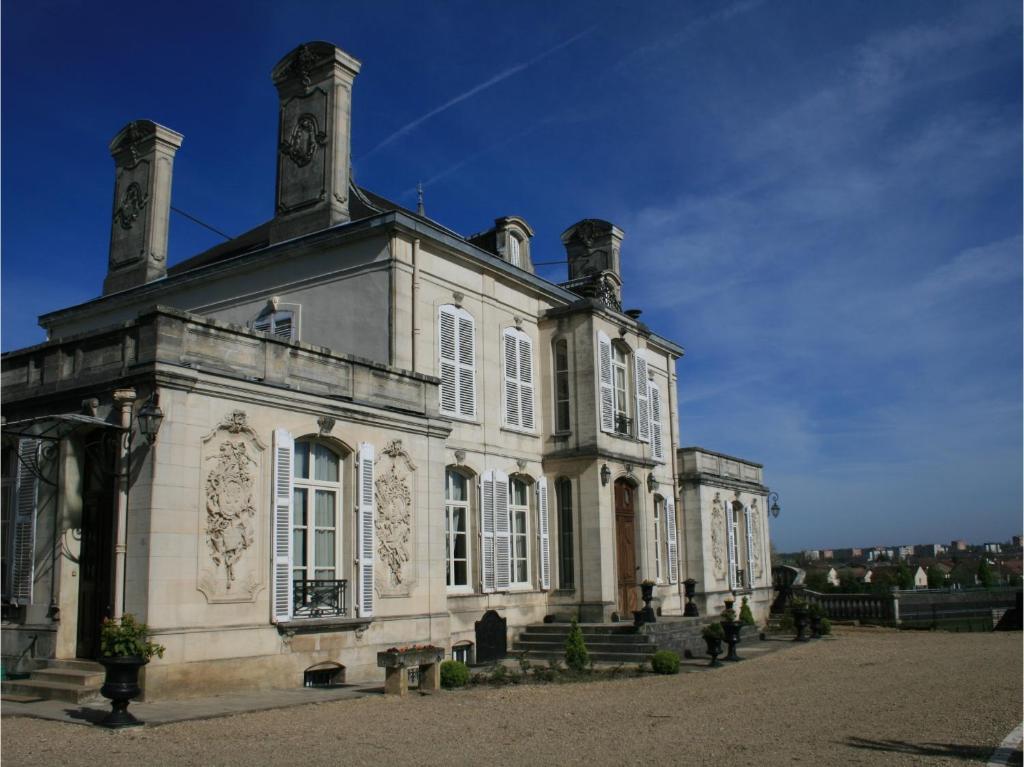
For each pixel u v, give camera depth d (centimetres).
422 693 1398
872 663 1928
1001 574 7419
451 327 2038
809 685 1548
